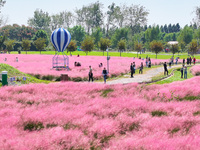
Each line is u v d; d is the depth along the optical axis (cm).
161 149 691
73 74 2955
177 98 1500
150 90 1709
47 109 1208
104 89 1822
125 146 725
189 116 1070
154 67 4544
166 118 1052
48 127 959
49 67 3878
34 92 1658
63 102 1392
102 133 874
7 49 10500
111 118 1081
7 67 2586
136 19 14938
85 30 15712
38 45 10538
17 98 1477
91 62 5028
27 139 790
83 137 829
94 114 1156
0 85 1950
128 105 1276
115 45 13512
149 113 1171
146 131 887
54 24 15688
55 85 1909
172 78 2945
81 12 15262
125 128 960
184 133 855
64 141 789
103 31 17088
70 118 1043
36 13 17100
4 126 934
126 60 5934
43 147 736
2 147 712
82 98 1512
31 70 3297
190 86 1828
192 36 12538
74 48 8919
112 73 3244
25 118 1027
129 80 2697
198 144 723
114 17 15138
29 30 16575
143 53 11206
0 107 1250
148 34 13975
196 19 11762
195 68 3725
